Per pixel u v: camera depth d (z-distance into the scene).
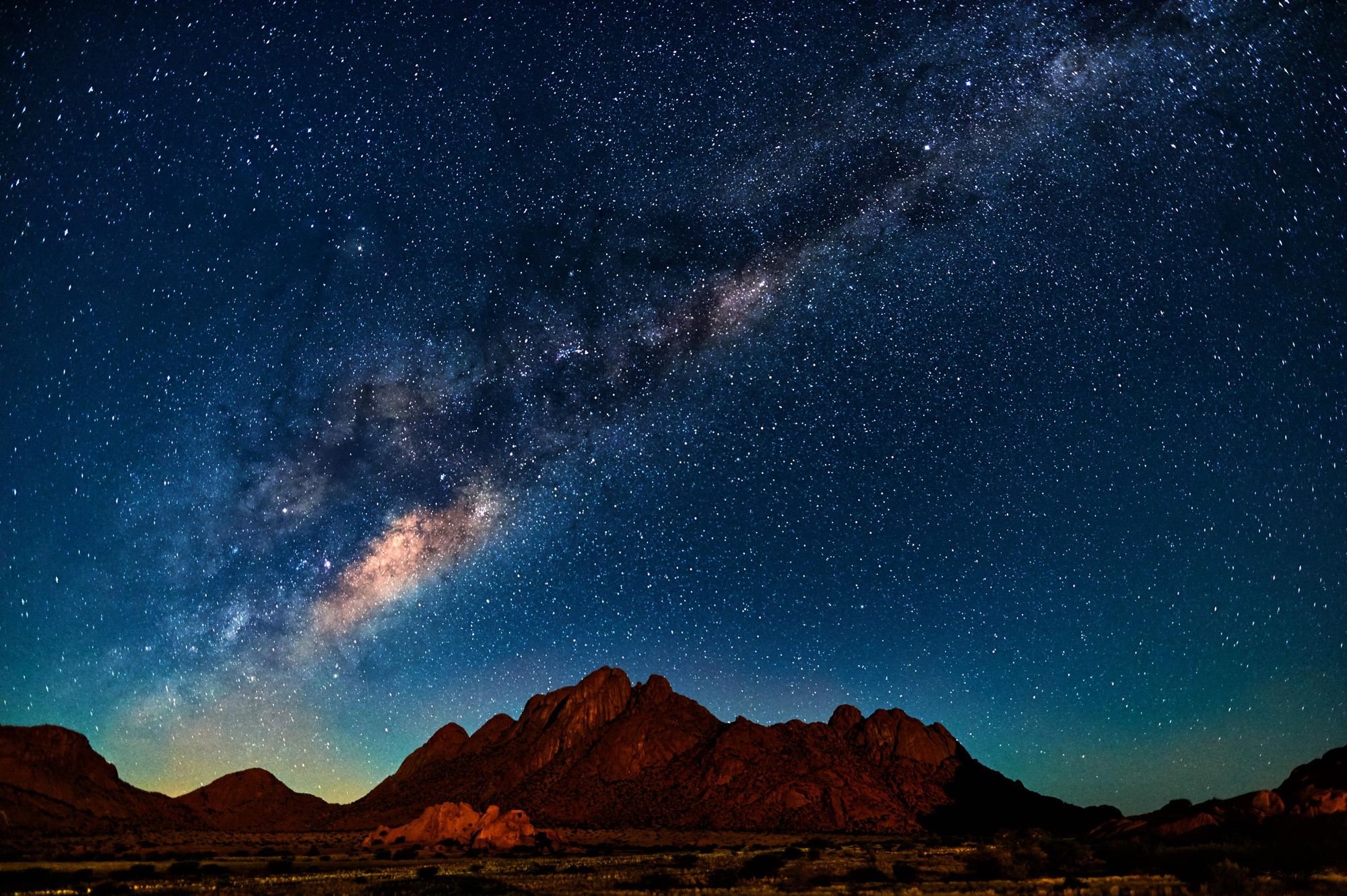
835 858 59.44
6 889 46.34
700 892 40.50
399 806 116.12
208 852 75.62
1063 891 38.09
